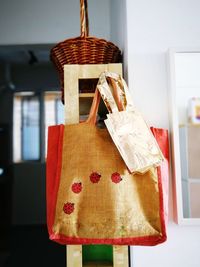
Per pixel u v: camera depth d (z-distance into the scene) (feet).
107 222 2.39
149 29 3.22
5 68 11.23
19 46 5.61
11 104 11.66
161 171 2.59
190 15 3.25
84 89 3.27
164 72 3.19
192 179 3.18
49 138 2.70
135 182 2.48
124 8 3.41
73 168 2.48
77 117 2.84
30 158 11.97
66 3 5.55
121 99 2.58
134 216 2.42
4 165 10.77
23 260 7.67
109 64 2.91
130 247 3.16
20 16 5.53
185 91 3.41
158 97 3.17
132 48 3.20
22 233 10.36
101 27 5.44
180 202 2.94
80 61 3.01
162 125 3.15
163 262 3.01
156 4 3.25
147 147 2.48
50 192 2.60
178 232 3.05
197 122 3.36
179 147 3.05
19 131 12.00
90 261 3.21
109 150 2.50
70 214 2.42
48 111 12.09
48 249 8.55
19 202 11.36
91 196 2.42
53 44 5.50
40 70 12.00
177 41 3.22
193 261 3.02
